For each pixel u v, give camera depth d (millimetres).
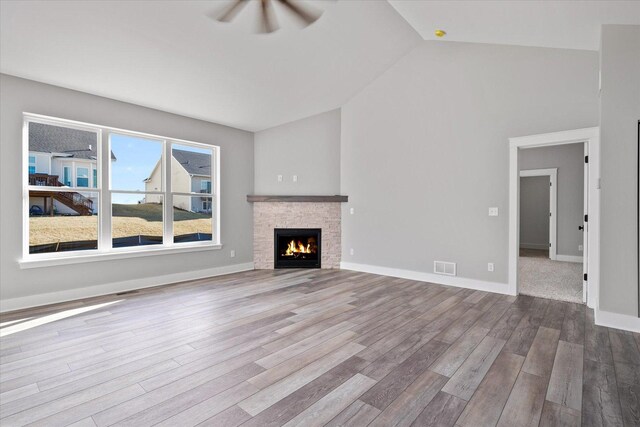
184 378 2197
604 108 3117
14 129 3609
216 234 5676
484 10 3367
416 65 5094
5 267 3576
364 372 2279
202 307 3736
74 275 4043
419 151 5102
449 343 2754
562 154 7016
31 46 3186
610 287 3111
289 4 3365
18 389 2064
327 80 5137
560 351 2600
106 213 4375
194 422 1745
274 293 4352
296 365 2377
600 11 2879
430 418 1784
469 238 4629
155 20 3203
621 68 3045
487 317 3398
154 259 4785
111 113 4344
